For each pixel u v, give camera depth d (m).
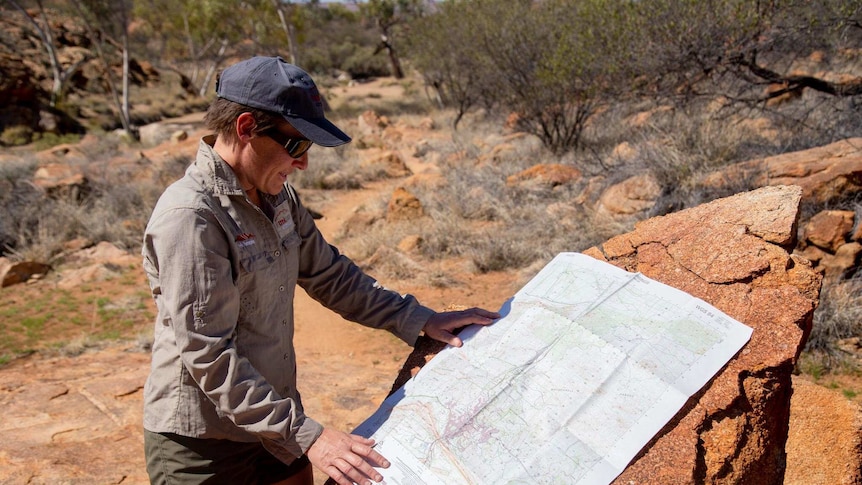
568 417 1.51
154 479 1.74
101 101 32.09
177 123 28.91
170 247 1.45
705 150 7.51
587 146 10.67
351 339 6.07
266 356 1.68
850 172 5.62
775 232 1.79
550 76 10.70
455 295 6.80
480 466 1.48
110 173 12.91
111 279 8.65
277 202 1.71
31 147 23.98
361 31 57.81
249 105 1.49
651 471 1.42
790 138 7.74
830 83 7.84
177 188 1.51
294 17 33.56
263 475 1.85
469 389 1.66
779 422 1.66
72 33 35.84
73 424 4.01
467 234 8.20
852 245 5.25
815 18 7.12
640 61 8.67
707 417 1.51
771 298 1.67
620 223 7.02
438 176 11.32
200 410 1.62
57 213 10.41
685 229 1.92
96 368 5.31
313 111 1.54
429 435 1.58
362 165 14.31
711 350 1.58
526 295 1.92
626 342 1.63
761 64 9.32
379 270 7.54
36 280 8.72
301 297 7.27
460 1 17.64
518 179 9.66
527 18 12.22
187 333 1.46
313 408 4.27
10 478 3.36
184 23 37.06
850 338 4.75
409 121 22.64
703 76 8.54
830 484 2.23
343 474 1.52
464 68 18.17
